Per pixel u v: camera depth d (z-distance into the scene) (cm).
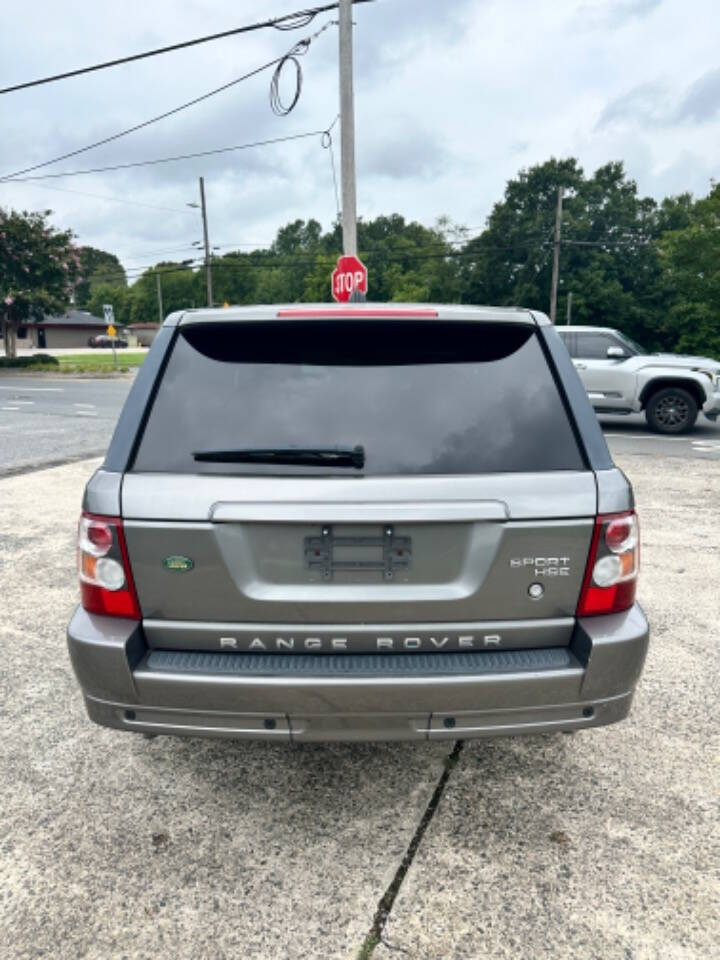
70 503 719
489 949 194
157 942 197
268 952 193
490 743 295
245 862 227
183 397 218
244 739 212
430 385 218
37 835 239
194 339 228
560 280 5088
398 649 211
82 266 3409
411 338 226
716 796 259
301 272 9838
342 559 206
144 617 212
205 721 211
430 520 200
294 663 208
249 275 11094
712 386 1155
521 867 224
